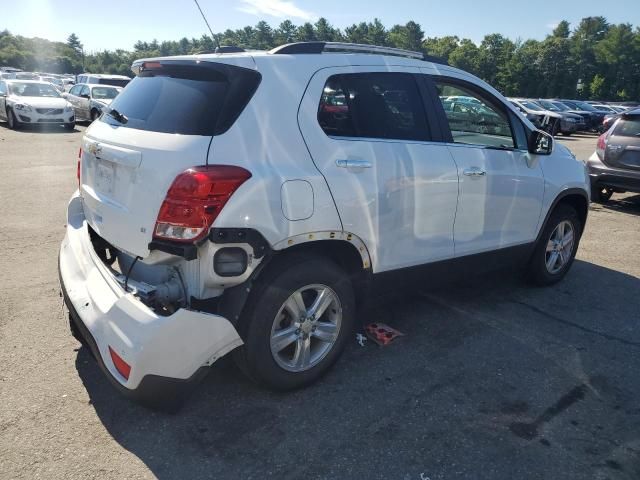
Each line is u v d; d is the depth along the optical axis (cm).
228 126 270
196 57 300
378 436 282
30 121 1703
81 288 300
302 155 290
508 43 8738
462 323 419
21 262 508
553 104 2880
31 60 12519
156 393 260
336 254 326
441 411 305
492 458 268
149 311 257
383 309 439
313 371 318
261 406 303
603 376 349
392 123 341
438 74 378
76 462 256
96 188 319
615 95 8650
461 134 386
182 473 252
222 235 259
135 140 281
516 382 338
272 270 290
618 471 262
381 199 322
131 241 282
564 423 298
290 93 293
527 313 443
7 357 341
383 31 10275
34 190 826
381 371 345
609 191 913
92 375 326
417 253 357
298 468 257
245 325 287
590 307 460
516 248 442
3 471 248
